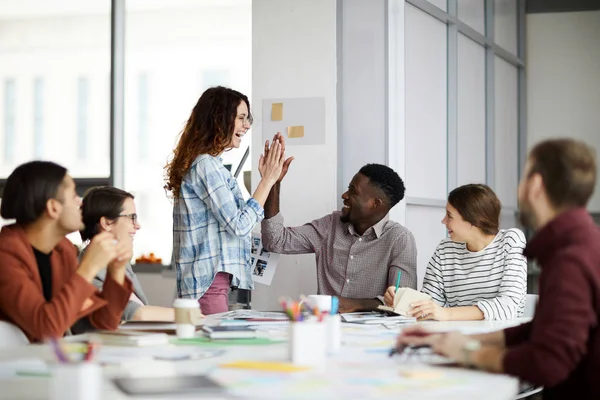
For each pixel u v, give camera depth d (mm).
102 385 1376
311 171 4023
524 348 1539
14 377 1468
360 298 3449
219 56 6703
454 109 4863
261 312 2947
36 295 2051
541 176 1629
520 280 2922
